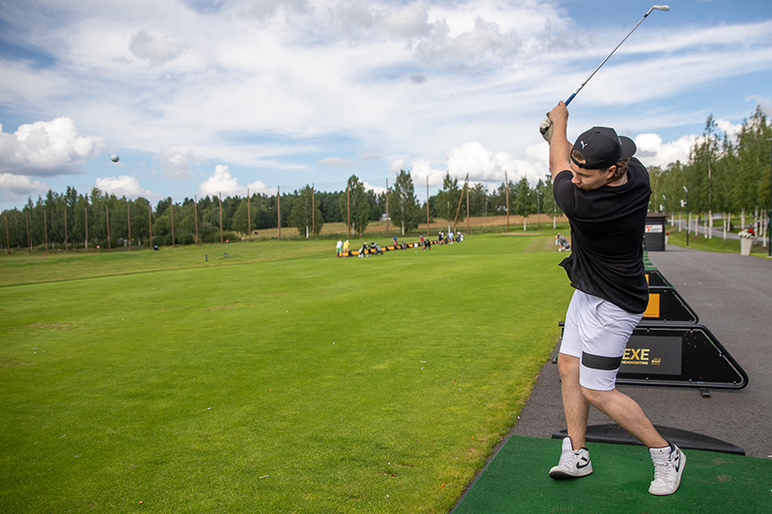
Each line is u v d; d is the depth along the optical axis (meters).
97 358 8.32
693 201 65.69
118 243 108.00
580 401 2.80
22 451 4.54
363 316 11.38
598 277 2.49
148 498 3.57
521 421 4.79
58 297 18.19
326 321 10.91
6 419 5.42
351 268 26.84
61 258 66.19
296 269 27.44
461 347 7.98
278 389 6.13
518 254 34.03
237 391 6.13
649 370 5.78
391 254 43.59
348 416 5.08
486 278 18.72
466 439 4.38
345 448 4.28
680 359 5.68
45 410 5.70
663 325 5.67
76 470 4.11
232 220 112.12
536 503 2.62
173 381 6.70
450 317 10.80
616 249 2.39
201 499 3.52
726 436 4.35
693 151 66.31
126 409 5.63
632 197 2.29
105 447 4.56
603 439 3.49
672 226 96.94
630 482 2.79
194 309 13.90
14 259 73.56
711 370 5.58
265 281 21.11
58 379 7.07
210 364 7.53
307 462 4.04
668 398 5.39
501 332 9.06
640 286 2.48
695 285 14.45
